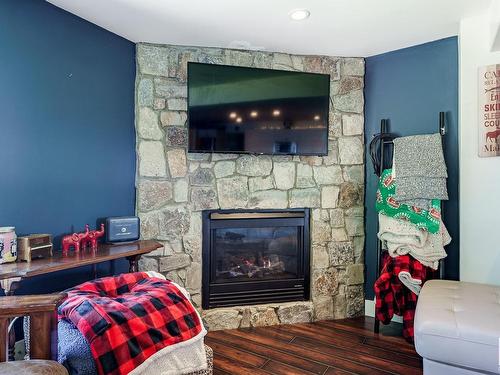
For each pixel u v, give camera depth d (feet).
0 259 5.74
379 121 9.42
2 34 6.12
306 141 9.07
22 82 6.42
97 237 7.28
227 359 7.06
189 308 5.36
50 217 6.92
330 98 9.39
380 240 8.73
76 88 7.34
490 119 7.30
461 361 4.98
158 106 8.46
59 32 6.99
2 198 6.17
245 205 8.89
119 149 8.23
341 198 9.45
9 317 3.82
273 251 9.77
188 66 8.39
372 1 6.64
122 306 4.71
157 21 7.44
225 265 9.32
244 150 8.70
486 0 6.66
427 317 5.38
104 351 4.21
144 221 8.32
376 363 6.88
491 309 5.52
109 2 6.71
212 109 8.50
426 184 7.93
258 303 9.04
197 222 8.66
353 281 9.52
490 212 7.35
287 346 7.66
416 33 8.10
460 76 7.59
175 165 8.52
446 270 8.41
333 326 8.82
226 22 7.47
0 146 6.13
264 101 8.82
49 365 3.54
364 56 9.48
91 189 7.67
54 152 6.97
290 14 7.13
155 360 4.53
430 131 8.65
